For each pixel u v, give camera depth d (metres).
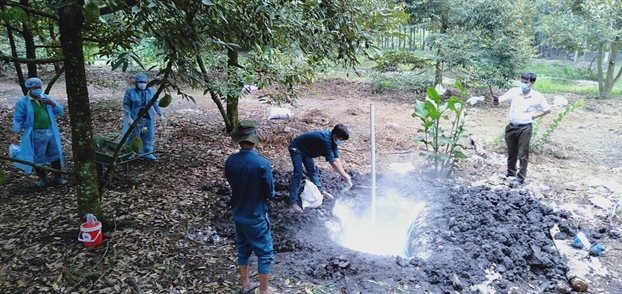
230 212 5.04
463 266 3.94
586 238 4.61
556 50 24.77
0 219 4.82
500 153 8.16
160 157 7.34
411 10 13.08
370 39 4.54
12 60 3.58
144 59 9.25
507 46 12.30
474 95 13.95
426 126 6.54
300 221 4.93
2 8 3.49
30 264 3.94
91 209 4.43
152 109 7.01
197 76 4.12
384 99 13.59
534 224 4.83
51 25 7.52
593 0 13.42
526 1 13.83
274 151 7.95
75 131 4.17
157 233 4.58
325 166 7.13
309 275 3.88
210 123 9.88
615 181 6.65
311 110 11.16
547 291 3.79
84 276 3.75
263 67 5.69
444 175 6.69
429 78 13.70
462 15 12.78
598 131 9.98
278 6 3.94
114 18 4.75
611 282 3.93
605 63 21.98
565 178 6.76
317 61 5.95
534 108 6.22
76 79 4.00
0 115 10.02
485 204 5.07
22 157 5.57
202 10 3.65
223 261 4.11
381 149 8.30
